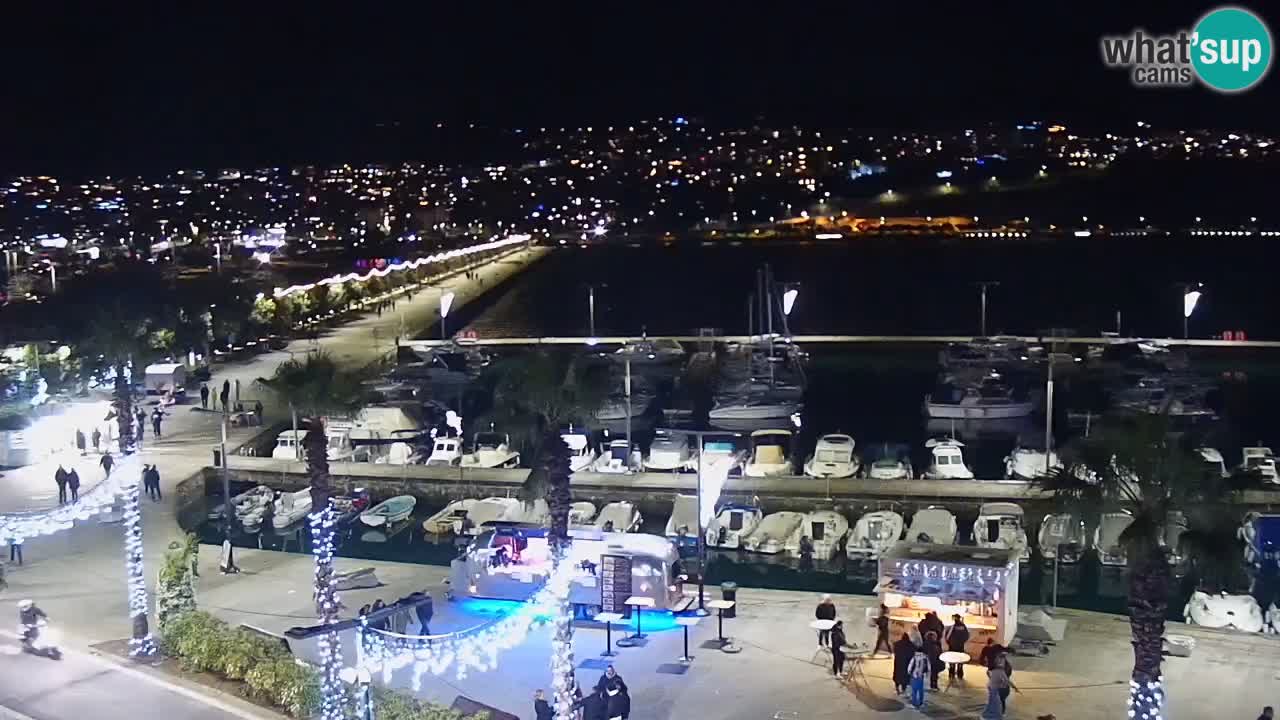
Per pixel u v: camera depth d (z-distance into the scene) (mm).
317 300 115375
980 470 61531
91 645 29594
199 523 51500
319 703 24891
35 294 109938
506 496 53875
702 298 167750
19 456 52625
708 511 32031
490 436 66375
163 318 81688
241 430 63531
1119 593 42156
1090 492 21234
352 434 65812
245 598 34656
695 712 25859
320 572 29141
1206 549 20203
